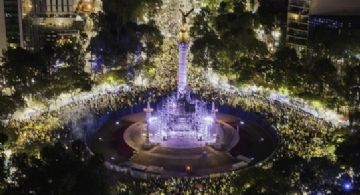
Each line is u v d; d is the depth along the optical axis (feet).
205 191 633.20
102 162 592.19
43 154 579.48
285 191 563.07
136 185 645.51
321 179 590.14
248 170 641.40
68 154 585.63
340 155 629.51
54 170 556.10
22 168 584.40
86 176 553.64
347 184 574.97
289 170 593.01
